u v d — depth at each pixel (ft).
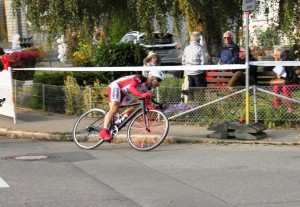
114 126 31.78
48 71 49.80
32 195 21.68
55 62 70.79
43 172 26.00
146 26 42.39
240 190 21.95
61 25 44.52
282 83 36.83
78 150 32.07
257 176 24.27
